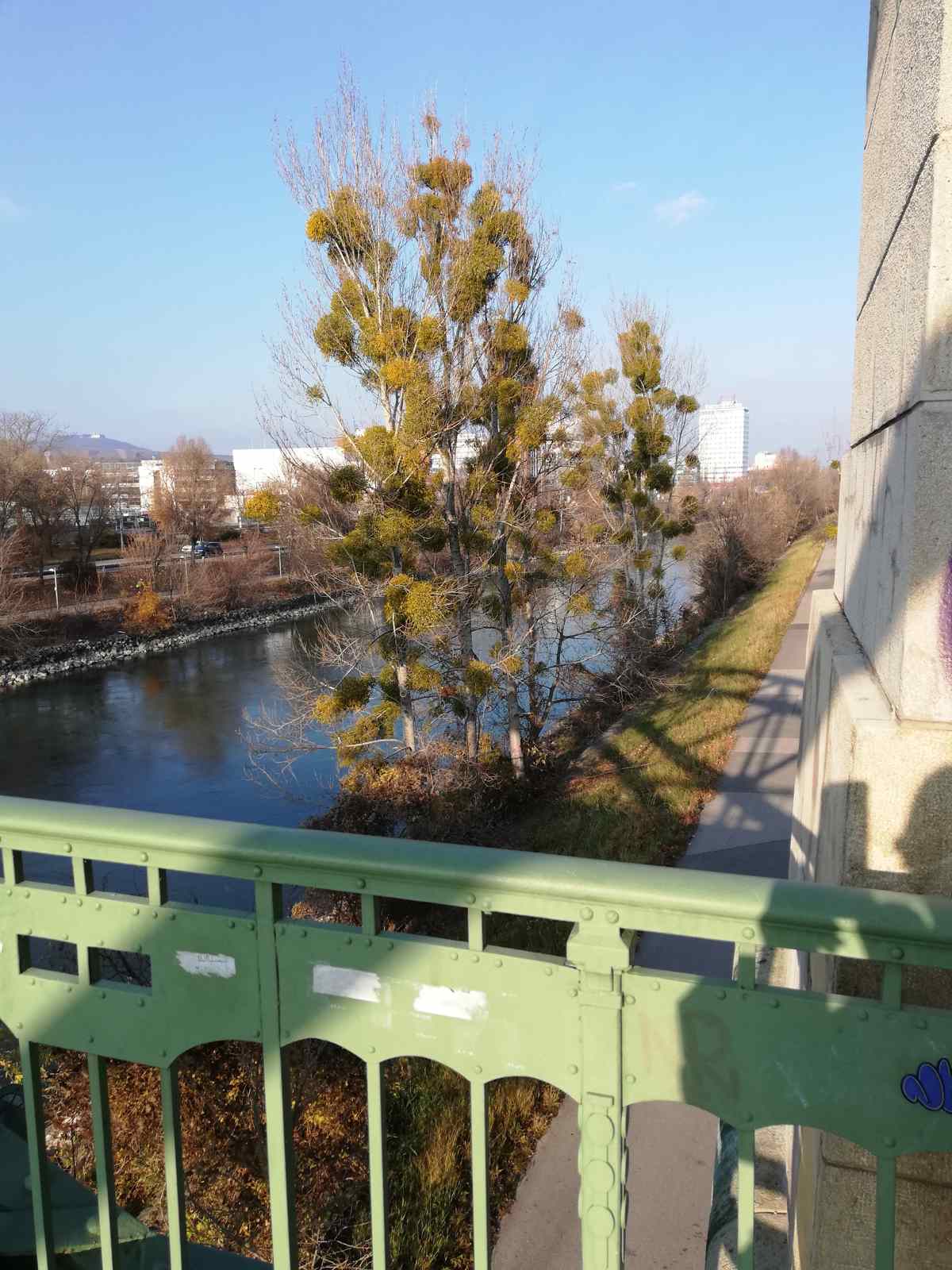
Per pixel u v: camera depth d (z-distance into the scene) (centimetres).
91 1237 217
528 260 1212
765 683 1752
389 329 1105
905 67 196
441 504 1225
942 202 158
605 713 1656
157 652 3450
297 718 1287
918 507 165
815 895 119
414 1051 142
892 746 170
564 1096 610
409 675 1185
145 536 4097
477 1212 142
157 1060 158
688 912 122
